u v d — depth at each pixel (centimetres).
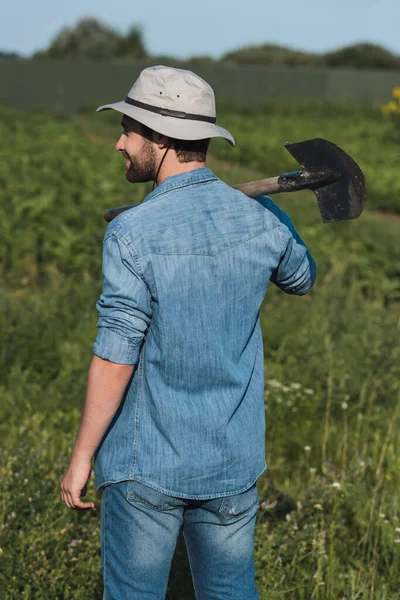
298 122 2964
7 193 1145
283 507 411
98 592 344
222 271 245
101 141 2416
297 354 625
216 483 247
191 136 246
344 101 3834
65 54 6569
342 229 1105
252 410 255
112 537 253
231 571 259
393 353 628
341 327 690
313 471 457
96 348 237
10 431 508
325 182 256
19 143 1911
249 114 3406
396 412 536
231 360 250
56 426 520
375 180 1684
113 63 3884
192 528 259
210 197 251
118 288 237
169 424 242
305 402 554
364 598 352
